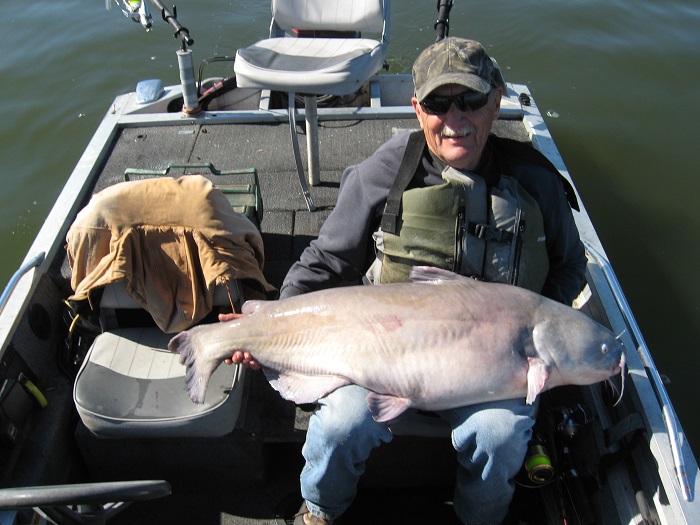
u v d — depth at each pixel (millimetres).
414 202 2107
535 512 2480
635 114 5965
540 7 7688
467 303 1988
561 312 2025
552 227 2240
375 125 4273
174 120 4270
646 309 4199
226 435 2479
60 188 5371
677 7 7629
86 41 7266
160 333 2592
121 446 2512
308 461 2111
